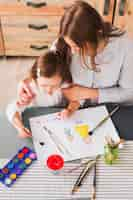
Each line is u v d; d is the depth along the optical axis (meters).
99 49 1.13
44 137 1.05
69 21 0.99
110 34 1.15
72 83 1.21
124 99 1.26
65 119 1.11
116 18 2.07
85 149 1.02
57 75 1.04
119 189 0.93
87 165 0.98
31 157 1.00
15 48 2.30
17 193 0.92
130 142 1.04
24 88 1.13
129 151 1.02
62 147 1.03
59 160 0.96
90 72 1.25
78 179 0.95
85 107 1.16
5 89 2.14
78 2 1.03
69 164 0.98
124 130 1.08
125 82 1.29
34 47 2.29
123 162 0.99
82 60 1.17
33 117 1.11
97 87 1.32
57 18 2.09
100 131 1.07
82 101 1.21
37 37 2.22
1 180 0.95
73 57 1.17
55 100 1.19
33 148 1.02
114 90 1.27
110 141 1.04
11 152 1.01
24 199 0.91
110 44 1.17
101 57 1.20
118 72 1.28
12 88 2.14
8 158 1.00
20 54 2.35
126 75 1.28
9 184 0.94
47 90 1.11
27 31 2.17
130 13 2.02
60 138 1.05
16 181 0.95
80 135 1.06
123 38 1.19
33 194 0.92
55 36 2.22
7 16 2.06
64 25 1.00
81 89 1.24
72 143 1.04
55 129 1.08
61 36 1.05
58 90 1.16
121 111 1.14
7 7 2.02
